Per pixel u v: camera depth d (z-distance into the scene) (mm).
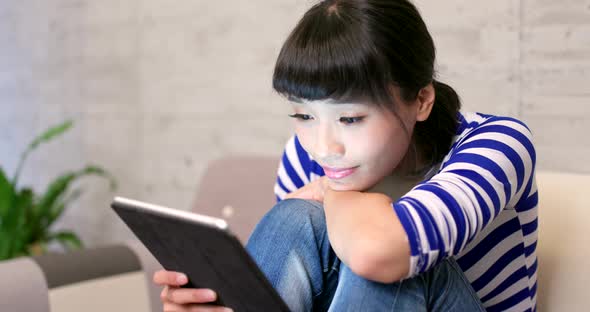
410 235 733
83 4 2756
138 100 2541
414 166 956
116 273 1523
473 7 1575
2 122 3375
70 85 2885
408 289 808
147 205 832
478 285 986
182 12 2330
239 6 2143
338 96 785
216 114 2254
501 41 1535
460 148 869
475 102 1591
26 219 2447
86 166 2838
